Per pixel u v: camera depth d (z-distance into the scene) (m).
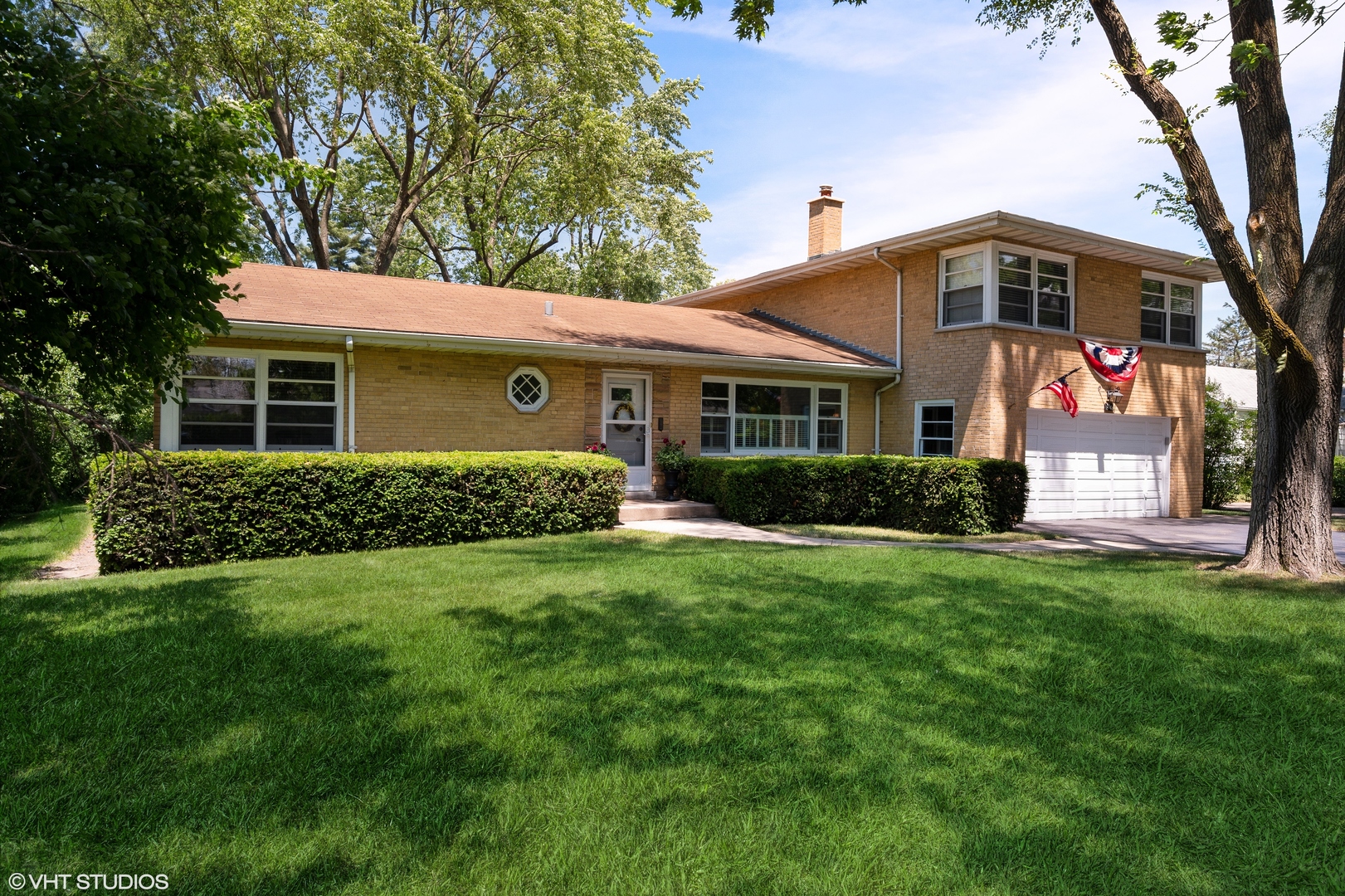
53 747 3.38
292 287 12.98
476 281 32.81
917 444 15.55
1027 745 3.53
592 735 3.53
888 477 12.56
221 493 8.49
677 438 14.37
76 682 4.18
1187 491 16.94
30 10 4.23
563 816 2.82
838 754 3.38
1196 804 3.02
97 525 7.92
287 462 8.87
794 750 3.42
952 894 2.41
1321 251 7.79
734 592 6.65
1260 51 6.44
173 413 10.41
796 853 2.62
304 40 18.02
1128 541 11.85
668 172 26.22
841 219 19.31
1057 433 15.06
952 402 14.74
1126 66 7.91
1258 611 6.13
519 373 12.70
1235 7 8.09
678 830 2.74
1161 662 4.78
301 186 22.77
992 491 11.84
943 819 2.85
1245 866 2.61
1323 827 2.88
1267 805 3.03
